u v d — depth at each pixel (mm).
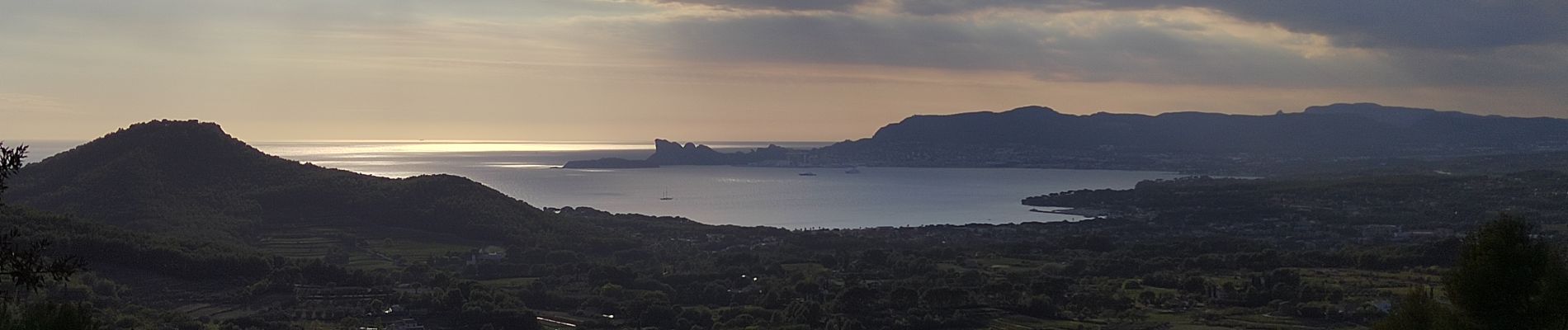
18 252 28000
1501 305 33375
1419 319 35656
